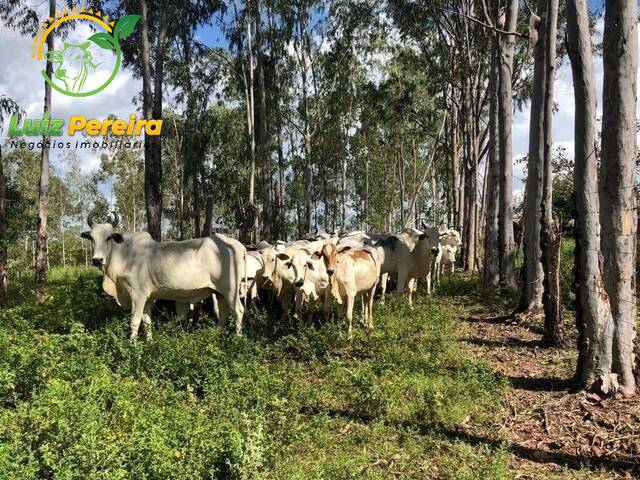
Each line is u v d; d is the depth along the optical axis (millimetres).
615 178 6754
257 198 38125
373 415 6316
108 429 4797
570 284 12555
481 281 16078
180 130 39062
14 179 37406
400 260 12477
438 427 6094
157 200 15562
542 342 9539
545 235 9375
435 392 6570
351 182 52688
